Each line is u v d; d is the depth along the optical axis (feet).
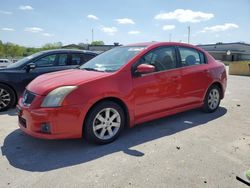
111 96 12.80
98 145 12.93
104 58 15.65
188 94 16.63
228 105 22.21
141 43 16.22
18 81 20.24
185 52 16.89
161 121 16.92
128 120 13.76
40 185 9.37
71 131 11.97
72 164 10.98
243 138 14.02
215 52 187.93
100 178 9.83
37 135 11.85
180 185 9.39
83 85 12.16
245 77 56.34
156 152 12.14
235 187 9.32
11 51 179.22
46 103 11.67
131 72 13.70
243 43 174.60
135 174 10.12
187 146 12.86
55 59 22.36
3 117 18.13
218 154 11.94
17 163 11.09
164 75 14.99
